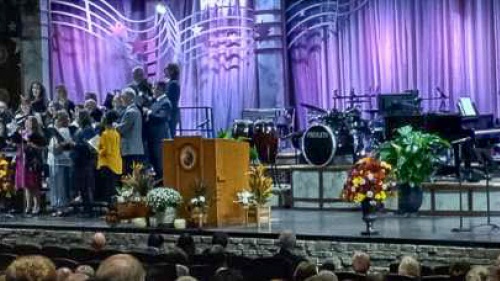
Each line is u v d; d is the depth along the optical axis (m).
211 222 11.68
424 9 18.95
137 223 11.83
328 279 5.55
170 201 11.55
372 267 10.18
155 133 13.41
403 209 12.59
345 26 19.62
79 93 21.14
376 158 11.84
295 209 14.39
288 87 20.03
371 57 19.41
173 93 13.63
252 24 20.23
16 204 14.37
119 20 21.11
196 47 20.70
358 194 10.29
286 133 18.03
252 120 17.20
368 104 19.23
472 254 9.59
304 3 19.84
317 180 14.35
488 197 10.79
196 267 7.78
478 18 18.53
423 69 19.03
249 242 10.88
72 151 13.35
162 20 20.88
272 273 8.10
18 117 14.52
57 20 20.89
